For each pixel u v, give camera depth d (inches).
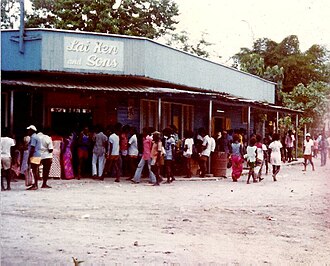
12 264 261.0
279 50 1476.4
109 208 448.1
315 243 323.6
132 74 787.4
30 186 581.0
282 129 1332.4
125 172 754.2
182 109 949.2
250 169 705.6
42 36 741.3
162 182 681.6
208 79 1007.0
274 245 318.0
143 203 482.3
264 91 1302.9
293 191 603.2
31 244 306.5
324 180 710.5
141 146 746.2
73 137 712.4
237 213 438.0
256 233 355.6
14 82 689.0
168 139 674.8
